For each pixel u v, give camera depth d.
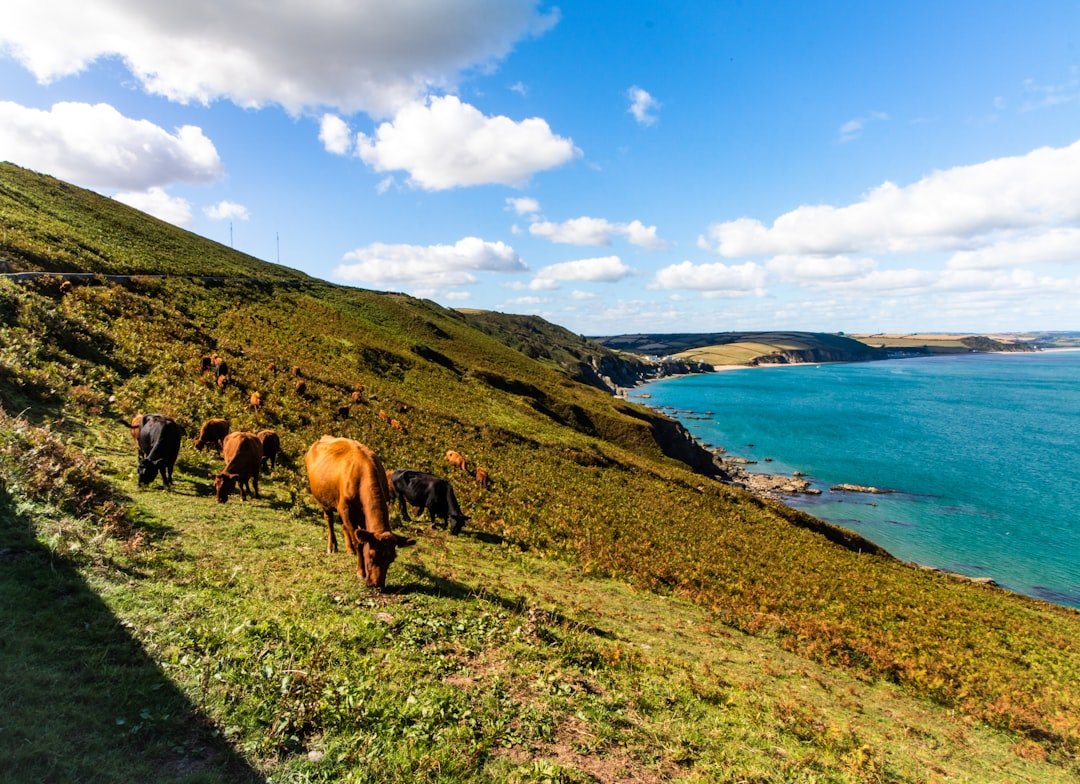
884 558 43.62
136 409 19.69
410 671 6.90
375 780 4.89
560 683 7.61
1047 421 133.75
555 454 46.03
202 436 18.25
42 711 4.54
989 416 142.25
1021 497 70.81
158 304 37.66
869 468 86.94
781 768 7.02
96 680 5.25
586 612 12.89
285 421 27.59
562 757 6.00
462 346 93.06
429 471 28.58
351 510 9.80
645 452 72.81
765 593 22.95
